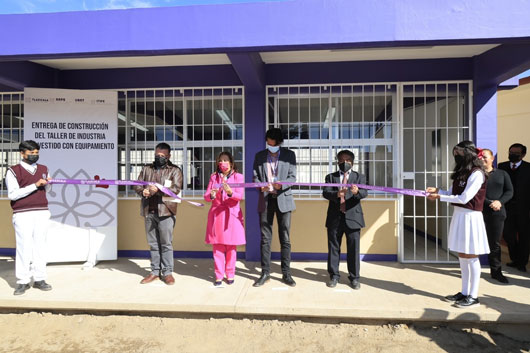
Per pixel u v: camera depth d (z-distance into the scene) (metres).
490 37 3.05
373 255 4.72
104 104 4.63
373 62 4.73
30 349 2.88
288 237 3.80
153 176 3.89
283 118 4.89
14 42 3.37
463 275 3.29
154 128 5.03
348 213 3.63
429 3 3.09
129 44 3.30
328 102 4.84
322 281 3.88
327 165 4.84
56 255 4.54
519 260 4.39
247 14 3.22
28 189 3.54
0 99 5.16
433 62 4.66
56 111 4.52
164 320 3.23
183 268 4.41
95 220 4.57
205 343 2.93
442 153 4.99
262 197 3.77
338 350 2.81
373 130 4.79
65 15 3.33
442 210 5.25
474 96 4.57
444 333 3.00
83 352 2.83
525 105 6.96
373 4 3.12
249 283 3.83
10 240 5.05
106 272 4.27
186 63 4.80
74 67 4.93
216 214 3.76
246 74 4.14
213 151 4.96
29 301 3.36
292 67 4.79
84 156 4.59
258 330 3.08
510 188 3.89
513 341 2.89
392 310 3.07
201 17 3.26
